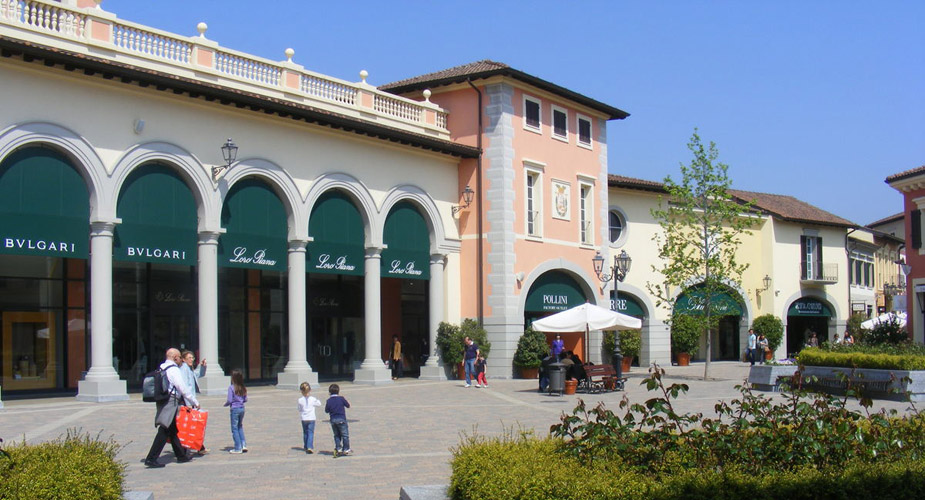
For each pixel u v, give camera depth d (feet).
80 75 75.20
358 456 49.39
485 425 63.10
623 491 27.53
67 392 82.99
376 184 104.22
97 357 75.82
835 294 177.88
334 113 95.25
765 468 30.22
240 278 99.14
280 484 41.32
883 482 28.76
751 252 165.89
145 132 80.59
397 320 119.34
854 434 31.65
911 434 33.78
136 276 89.35
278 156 92.73
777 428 31.71
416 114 112.37
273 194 92.99
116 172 77.77
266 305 101.81
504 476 29.12
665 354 146.72
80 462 29.07
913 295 126.62
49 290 83.87
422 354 115.34
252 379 99.35
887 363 81.35
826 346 92.84
